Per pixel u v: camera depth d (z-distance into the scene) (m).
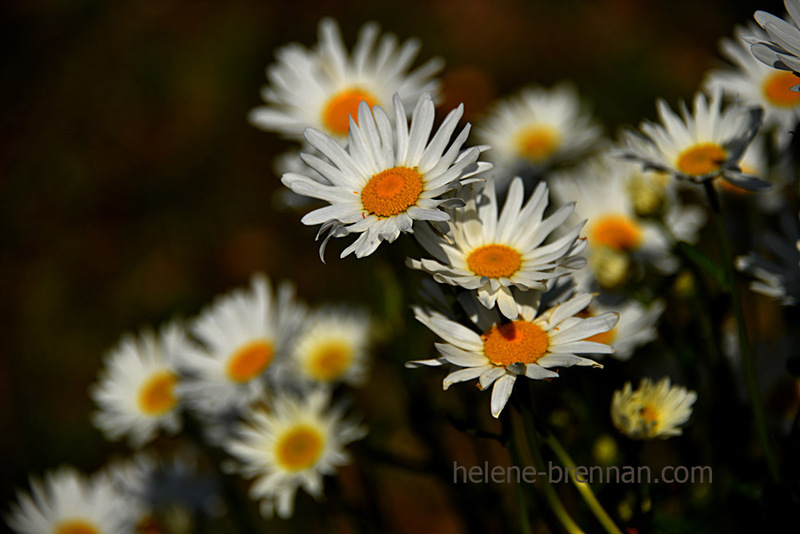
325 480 0.76
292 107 0.82
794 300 0.67
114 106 1.82
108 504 0.85
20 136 1.82
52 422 1.32
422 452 0.84
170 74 1.85
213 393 0.80
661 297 0.73
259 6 1.96
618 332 0.72
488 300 0.63
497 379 0.62
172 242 1.56
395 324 0.76
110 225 1.62
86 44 1.96
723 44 0.76
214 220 1.57
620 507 0.68
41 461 1.26
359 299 1.30
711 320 0.69
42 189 1.71
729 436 0.69
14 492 1.24
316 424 0.77
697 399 0.71
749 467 0.68
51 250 1.60
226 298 0.84
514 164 0.97
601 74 1.61
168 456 1.17
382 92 0.82
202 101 1.79
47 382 1.39
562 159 0.97
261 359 0.81
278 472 0.76
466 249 0.64
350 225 0.64
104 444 1.25
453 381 0.62
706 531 0.67
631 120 1.43
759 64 0.76
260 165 1.63
